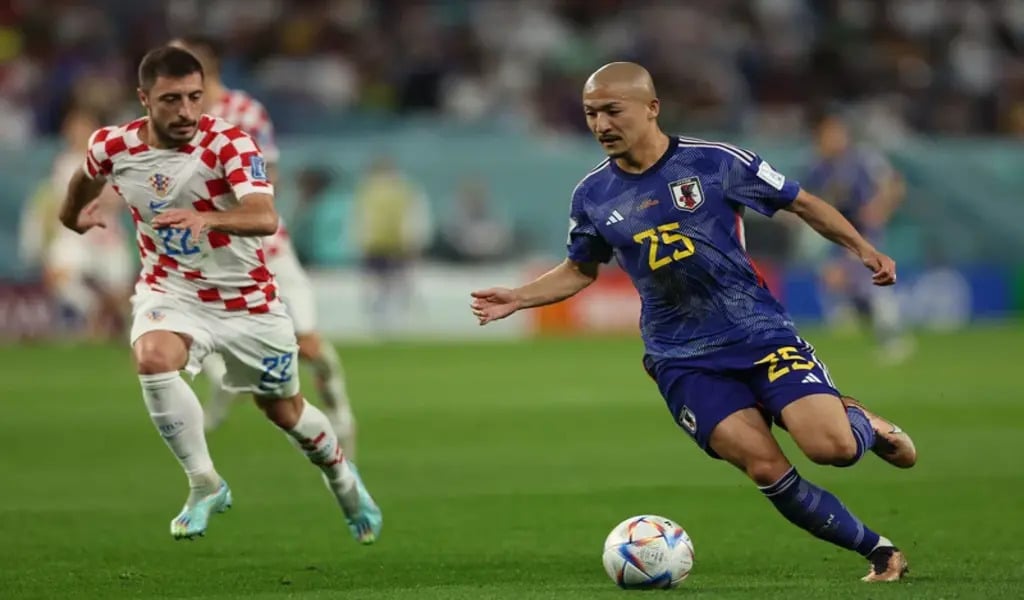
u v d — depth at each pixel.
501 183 91.06
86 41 99.56
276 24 104.75
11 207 82.19
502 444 42.03
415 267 88.44
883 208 67.31
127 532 28.58
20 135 93.00
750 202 22.19
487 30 109.00
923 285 93.81
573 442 42.41
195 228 22.34
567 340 84.19
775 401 21.59
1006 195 96.62
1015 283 96.38
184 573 24.23
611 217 22.50
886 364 65.75
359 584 23.12
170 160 24.11
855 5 117.44
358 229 87.06
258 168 23.91
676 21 111.88
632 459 38.84
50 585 23.11
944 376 60.09
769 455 21.50
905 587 21.34
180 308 24.75
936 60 115.19
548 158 91.75
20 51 99.38
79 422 47.31
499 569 24.44
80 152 74.31
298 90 97.06
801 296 92.06
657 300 22.52
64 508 31.55
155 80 23.22
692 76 107.88
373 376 62.62
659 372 22.61
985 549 25.67
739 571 23.81
